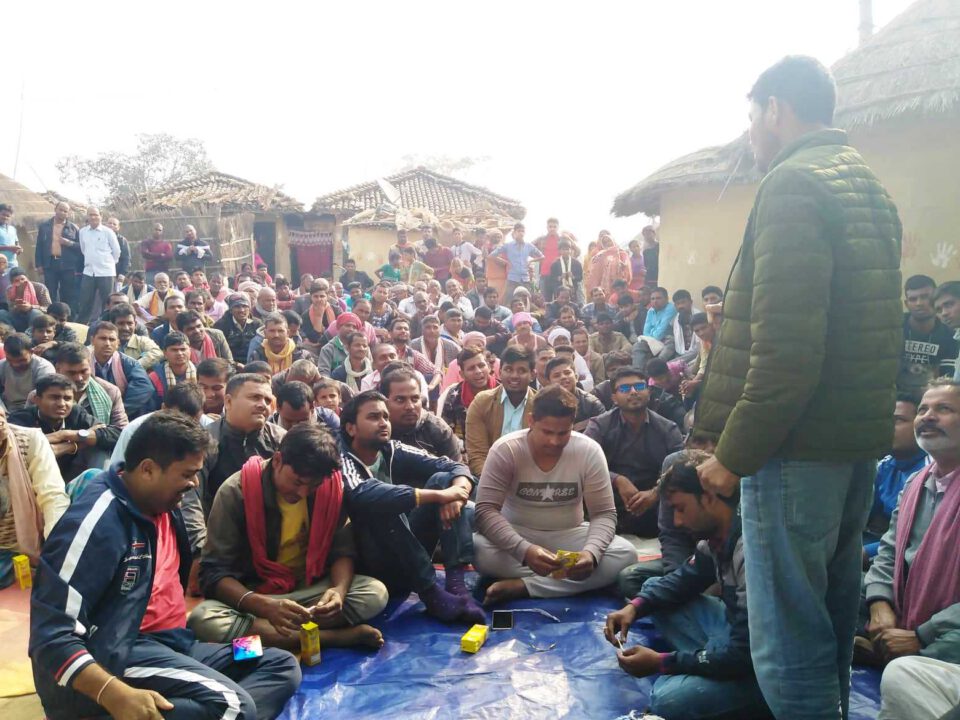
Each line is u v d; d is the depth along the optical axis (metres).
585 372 7.30
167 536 2.81
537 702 2.90
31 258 15.38
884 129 6.83
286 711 2.86
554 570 3.64
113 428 4.90
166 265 15.74
